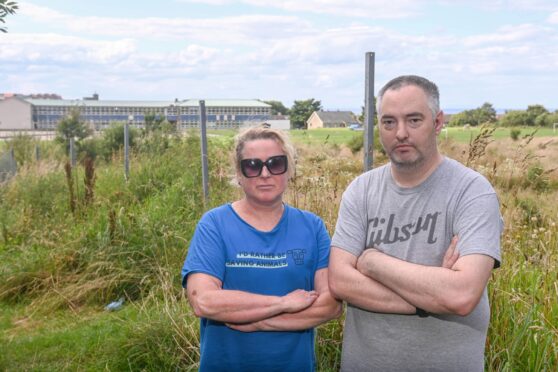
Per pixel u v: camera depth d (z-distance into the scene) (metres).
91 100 105.94
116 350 4.69
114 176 10.77
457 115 42.09
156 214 7.07
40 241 7.17
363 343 2.61
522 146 4.94
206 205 7.14
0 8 6.03
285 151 2.64
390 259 2.46
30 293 6.26
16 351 4.92
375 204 2.64
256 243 2.61
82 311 5.90
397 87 2.46
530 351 3.51
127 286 6.19
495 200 2.45
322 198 5.00
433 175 2.53
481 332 2.52
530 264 4.14
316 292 2.61
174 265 6.15
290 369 2.65
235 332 2.62
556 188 6.75
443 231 2.48
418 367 2.49
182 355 4.40
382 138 2.53
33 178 10.54
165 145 13.26
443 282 2.31
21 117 112.56
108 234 6.68
